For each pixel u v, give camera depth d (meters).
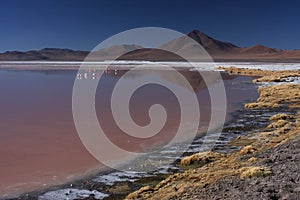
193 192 10.47
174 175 12.71
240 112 28.08
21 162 15.07
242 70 89.56
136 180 12.92
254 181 10.05
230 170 12.23
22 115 27.22
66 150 16.95
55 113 28.17
